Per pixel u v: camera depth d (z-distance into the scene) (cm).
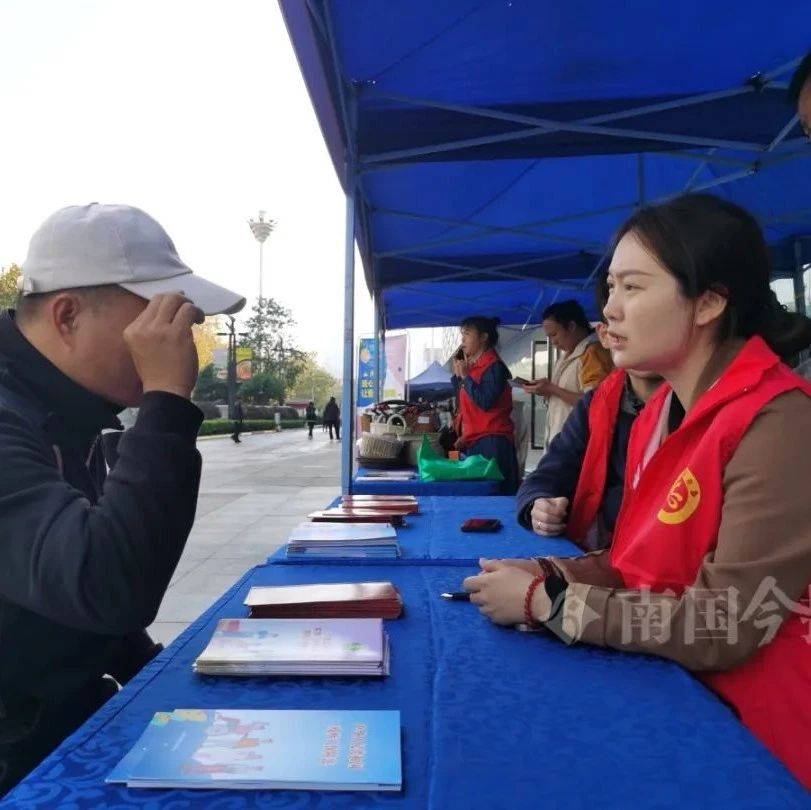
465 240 602
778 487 96
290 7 216
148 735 78
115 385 113
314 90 270
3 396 106
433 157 390
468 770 72
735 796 67
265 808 66
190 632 117
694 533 109
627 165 512
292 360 6550
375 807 66
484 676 97
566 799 66
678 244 114
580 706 87
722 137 377
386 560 168
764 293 118
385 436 445
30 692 105
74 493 96
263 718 83
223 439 2997
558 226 623
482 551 179
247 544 594
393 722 81
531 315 990
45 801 67
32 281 108
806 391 101
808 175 496
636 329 119
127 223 113
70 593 88
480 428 417
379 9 270
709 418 109
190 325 107
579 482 199
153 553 92
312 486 1052
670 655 99
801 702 95
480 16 280
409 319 1034
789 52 328
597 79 345
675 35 306
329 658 98
